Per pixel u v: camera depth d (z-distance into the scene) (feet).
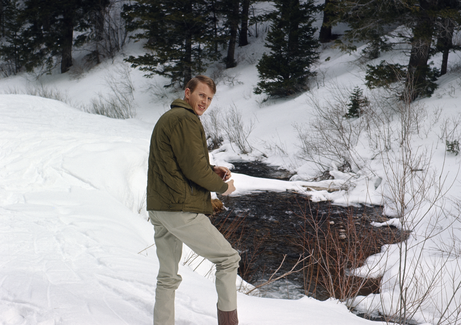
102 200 16.76
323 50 68.74
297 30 57.62
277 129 46.83
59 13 92.84
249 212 24.03
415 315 12.14
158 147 7.07
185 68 71.92
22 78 99.14
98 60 94.02
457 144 26.45
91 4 91.09
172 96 75.05
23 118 38.58
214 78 75.82
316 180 30.99
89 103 79.46
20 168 19.36
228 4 70.49
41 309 8.13
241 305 9.09
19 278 9.43
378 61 53.06
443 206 20.88
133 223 15.56
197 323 8.09
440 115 31.83
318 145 33.96
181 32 68.54
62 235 12.77
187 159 6.79
